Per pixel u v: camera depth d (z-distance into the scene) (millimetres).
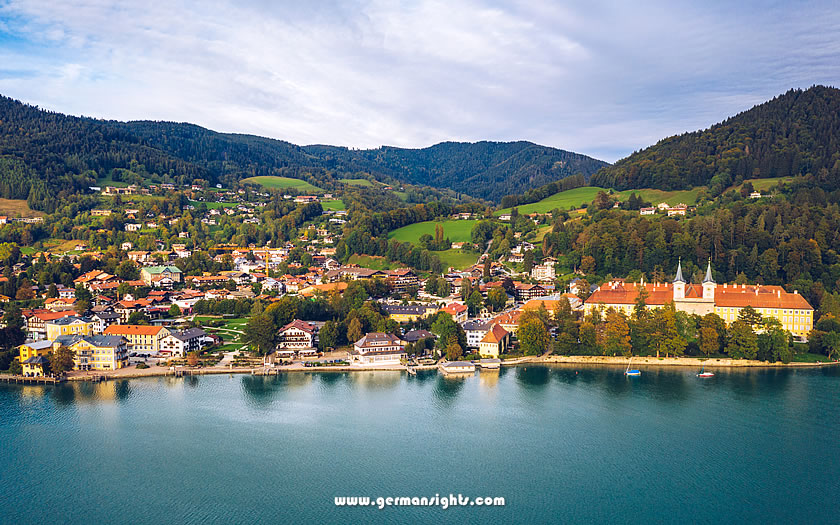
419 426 169000
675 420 173250
